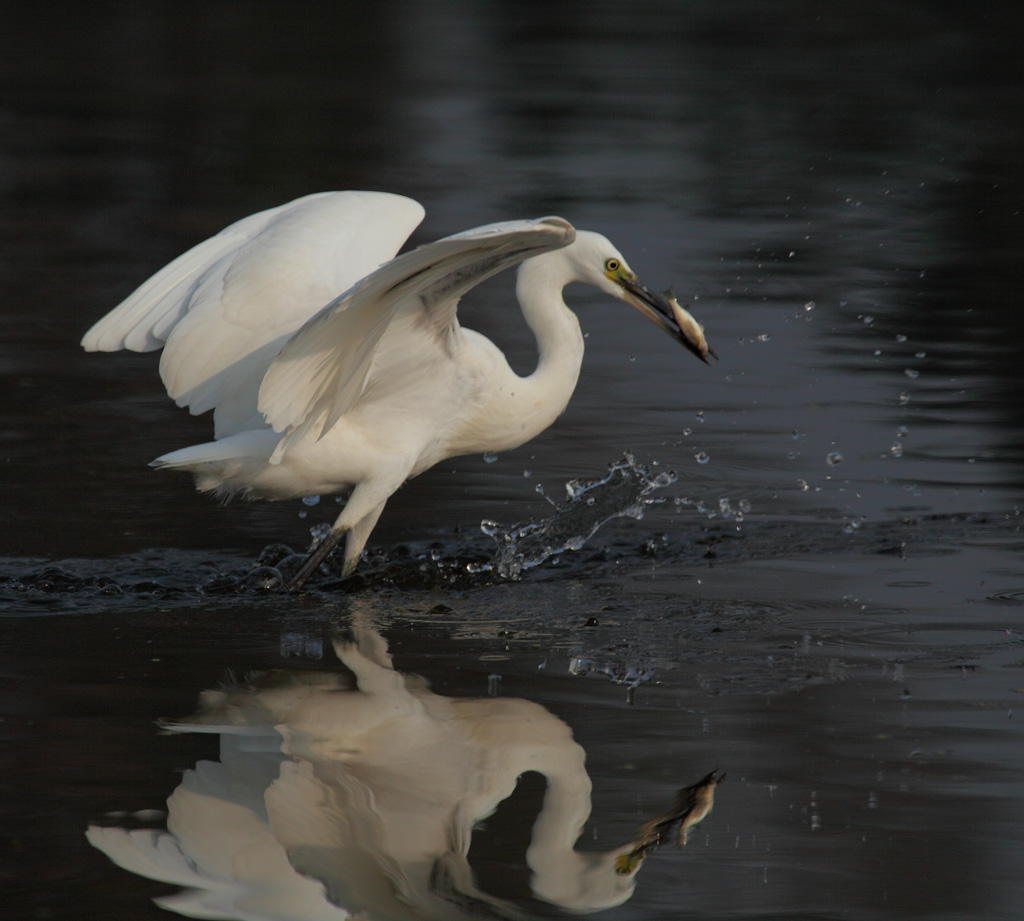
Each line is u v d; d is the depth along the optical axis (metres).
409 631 8.94
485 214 23.27
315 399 9.10
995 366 16.28
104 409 14.30
